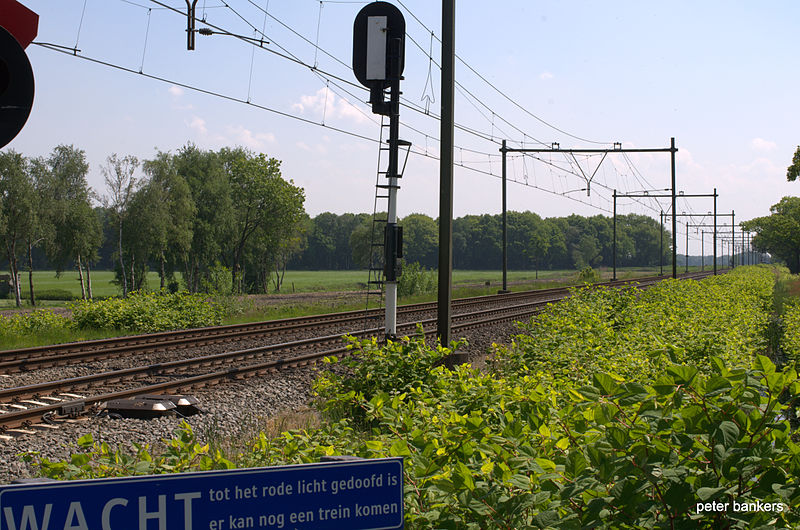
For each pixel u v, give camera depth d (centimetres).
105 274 13488
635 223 19888
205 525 188
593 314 1296
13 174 4975
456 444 381
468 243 17200
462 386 599
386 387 834
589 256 17025
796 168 3575
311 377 1247
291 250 7650
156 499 183
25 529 175
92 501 179
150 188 5359
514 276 11938
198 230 6000
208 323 2269
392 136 1298
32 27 306
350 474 201
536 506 299
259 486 192
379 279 1317
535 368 820
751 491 267
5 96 291
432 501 316
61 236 5381
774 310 3394
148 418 940
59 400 1030
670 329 1078
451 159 1208
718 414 290
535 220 17138
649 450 283
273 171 6681
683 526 269
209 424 897
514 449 359
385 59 1285
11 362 1296
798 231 11812
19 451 764
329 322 2164
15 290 5050
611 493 273
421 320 2298
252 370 1274
